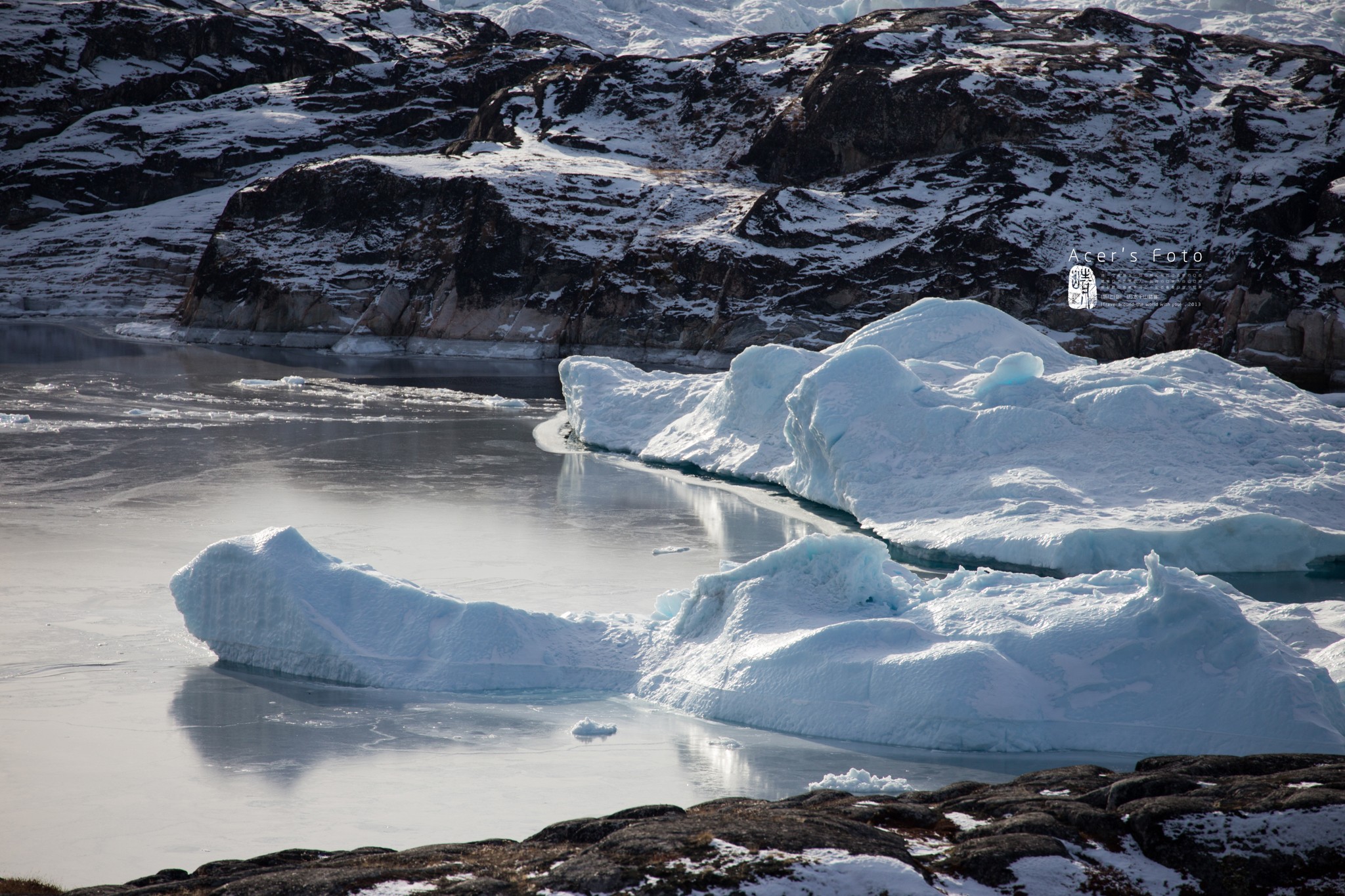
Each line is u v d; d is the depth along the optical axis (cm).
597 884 1698
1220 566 5547
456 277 18750
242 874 2069
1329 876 1775
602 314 17650
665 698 3822
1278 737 3212
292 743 3397
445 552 5800
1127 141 17300
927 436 6869
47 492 7019
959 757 3312
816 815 1995
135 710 3650
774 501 7250
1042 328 15412
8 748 3319
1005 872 1778
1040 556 5453
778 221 17338
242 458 8406
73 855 2656
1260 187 15912
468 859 2016
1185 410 6681
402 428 10206
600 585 5200
